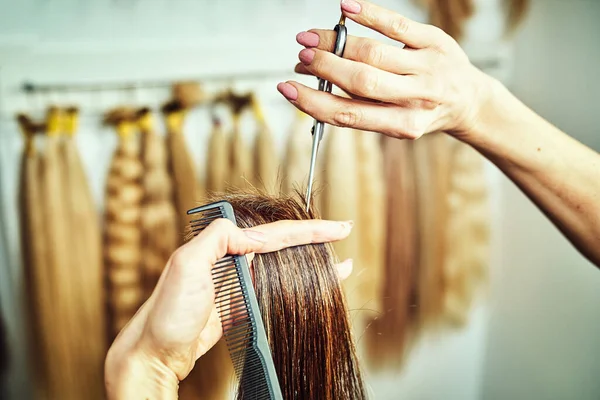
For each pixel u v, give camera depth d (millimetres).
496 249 1457
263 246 563
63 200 1046
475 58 1333
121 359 519
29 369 1116
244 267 525
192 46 1161
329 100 518
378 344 1286
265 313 596
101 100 1103
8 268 1092
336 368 635
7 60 1064
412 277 1283
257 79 1182
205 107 1131
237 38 1193
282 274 602
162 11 1133
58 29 1085
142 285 1099
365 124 525
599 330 1457
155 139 1075
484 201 1352
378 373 1335
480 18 1303
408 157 1228
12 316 1107
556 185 700
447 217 1298
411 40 533
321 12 1247
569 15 1345
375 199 1199
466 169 1306
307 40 529
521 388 1560
